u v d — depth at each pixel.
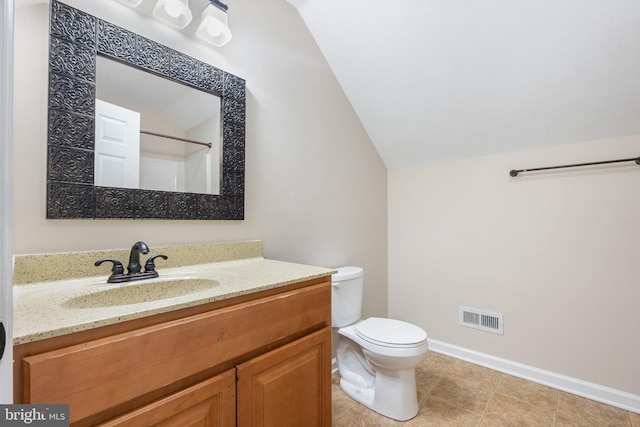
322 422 1.18
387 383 1.59
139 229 1.17
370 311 2.44
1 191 0.39
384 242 2.62
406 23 1.69
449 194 2.33
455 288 2.29
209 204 1.36
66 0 0.99
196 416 0.78
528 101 1.76
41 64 0.94
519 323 2.00
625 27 1.34
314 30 1.95
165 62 1.22
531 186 1.97
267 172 1.66
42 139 0.94
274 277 1.10
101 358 0.62
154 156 1.20
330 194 2.07
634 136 1.65
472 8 1.52
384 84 2.05
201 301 0.80
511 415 1.58
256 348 0.94
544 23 1.45
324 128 2.04
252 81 1.59
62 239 0.98
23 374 0.54
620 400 1.65
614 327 1.69
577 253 1.81
